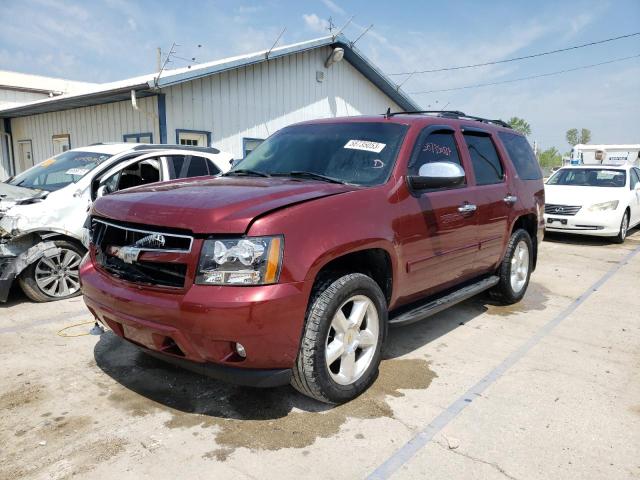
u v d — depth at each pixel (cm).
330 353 306
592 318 519
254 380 275
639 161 2056
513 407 325
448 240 402
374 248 325
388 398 334
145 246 287
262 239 267
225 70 1208
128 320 287
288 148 424
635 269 768
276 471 255
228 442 280
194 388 344
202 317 258
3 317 490
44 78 2527
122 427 294
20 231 512
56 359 389
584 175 1123
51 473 251
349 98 1688
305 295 276
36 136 1639
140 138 1239
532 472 258
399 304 373
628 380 370
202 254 266
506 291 535
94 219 338
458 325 489
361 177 362
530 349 428
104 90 1157
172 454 268
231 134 1327
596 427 303
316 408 319
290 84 1470
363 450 274
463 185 433
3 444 275
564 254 895
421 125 404
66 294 557
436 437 289
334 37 1520
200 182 363
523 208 531
